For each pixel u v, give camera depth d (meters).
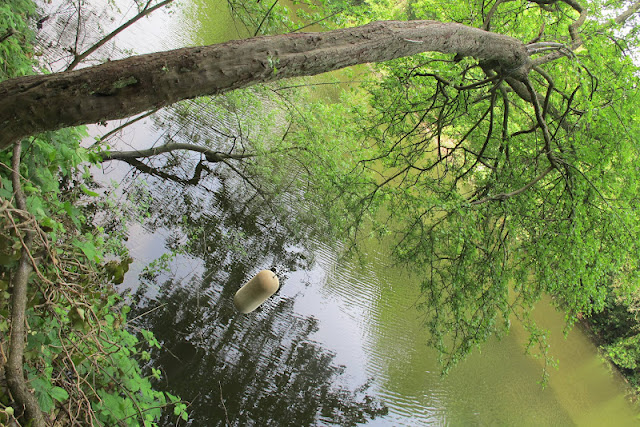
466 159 9.82
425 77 9.58
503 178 8.28
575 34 7.32
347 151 10.96
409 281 15.12
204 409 8.37
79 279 3.29
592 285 7.07
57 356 3.09
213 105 13.12
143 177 11.55
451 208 7.58
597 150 7.17
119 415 3.50
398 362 12.63
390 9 11.05
